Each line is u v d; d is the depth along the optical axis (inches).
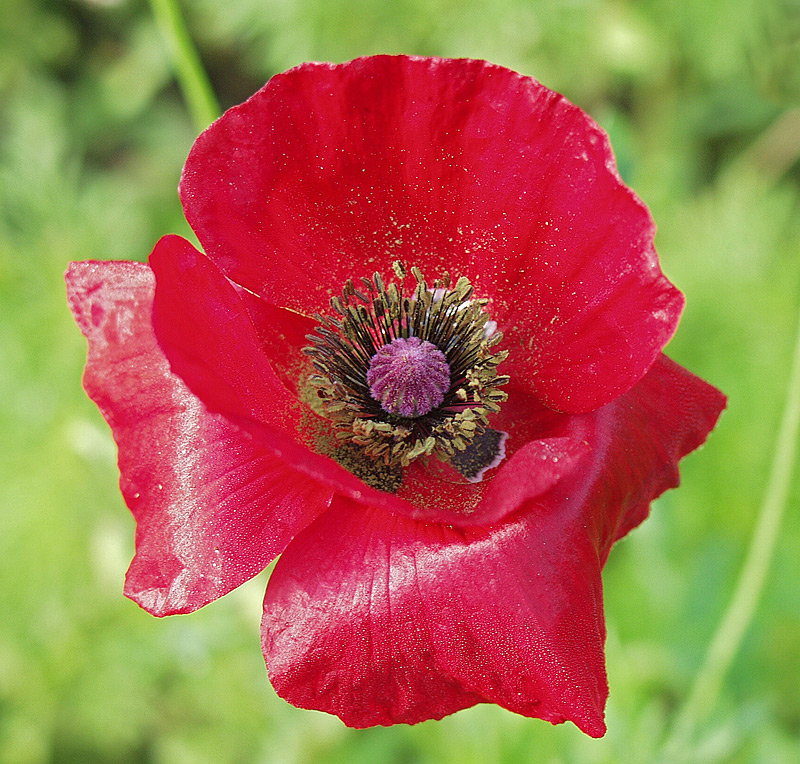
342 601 8.5
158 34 17.2
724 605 12.2
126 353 8.7
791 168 17.5
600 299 8.9
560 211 9.0
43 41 17.4
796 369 10.5
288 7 14.7
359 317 9.6
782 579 12.6
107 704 13.3
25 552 13.0
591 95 16.8
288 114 9.0
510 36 15.0
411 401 9.5
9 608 13.1
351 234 9.4
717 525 13.2
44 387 13.1
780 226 14.2
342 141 9.1
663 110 16.6
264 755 12.8
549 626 8.4
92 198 13.5
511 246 9.3
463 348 9.5
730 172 16.7
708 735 11.2
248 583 10.9
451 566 8.5
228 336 8.8
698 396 9.2
